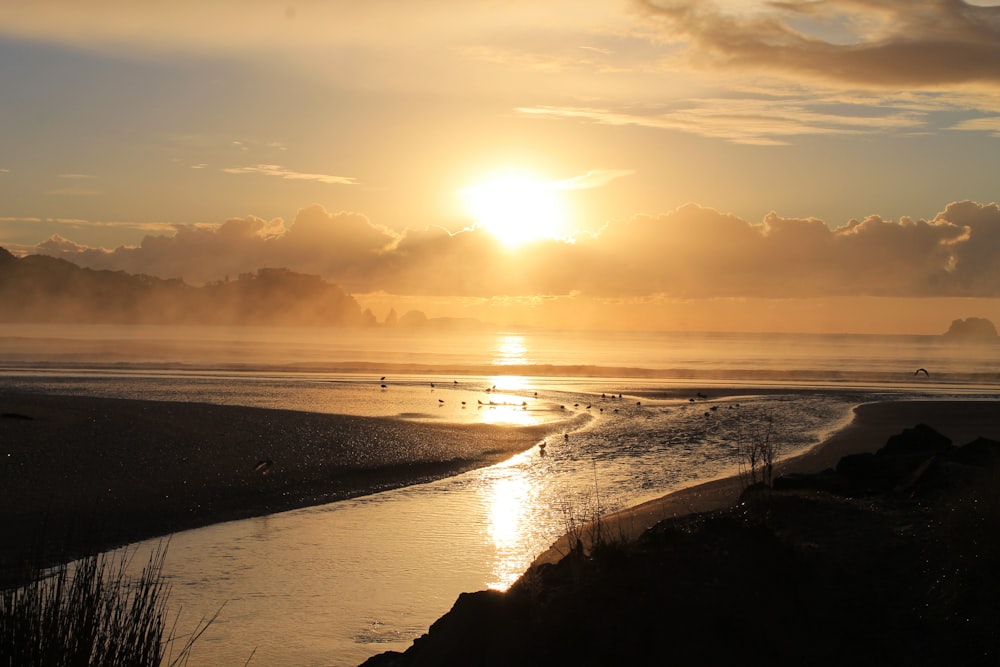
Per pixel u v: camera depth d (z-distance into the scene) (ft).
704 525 29.17
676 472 76.18
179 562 46.32
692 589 24.68
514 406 147.02
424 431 106.73
